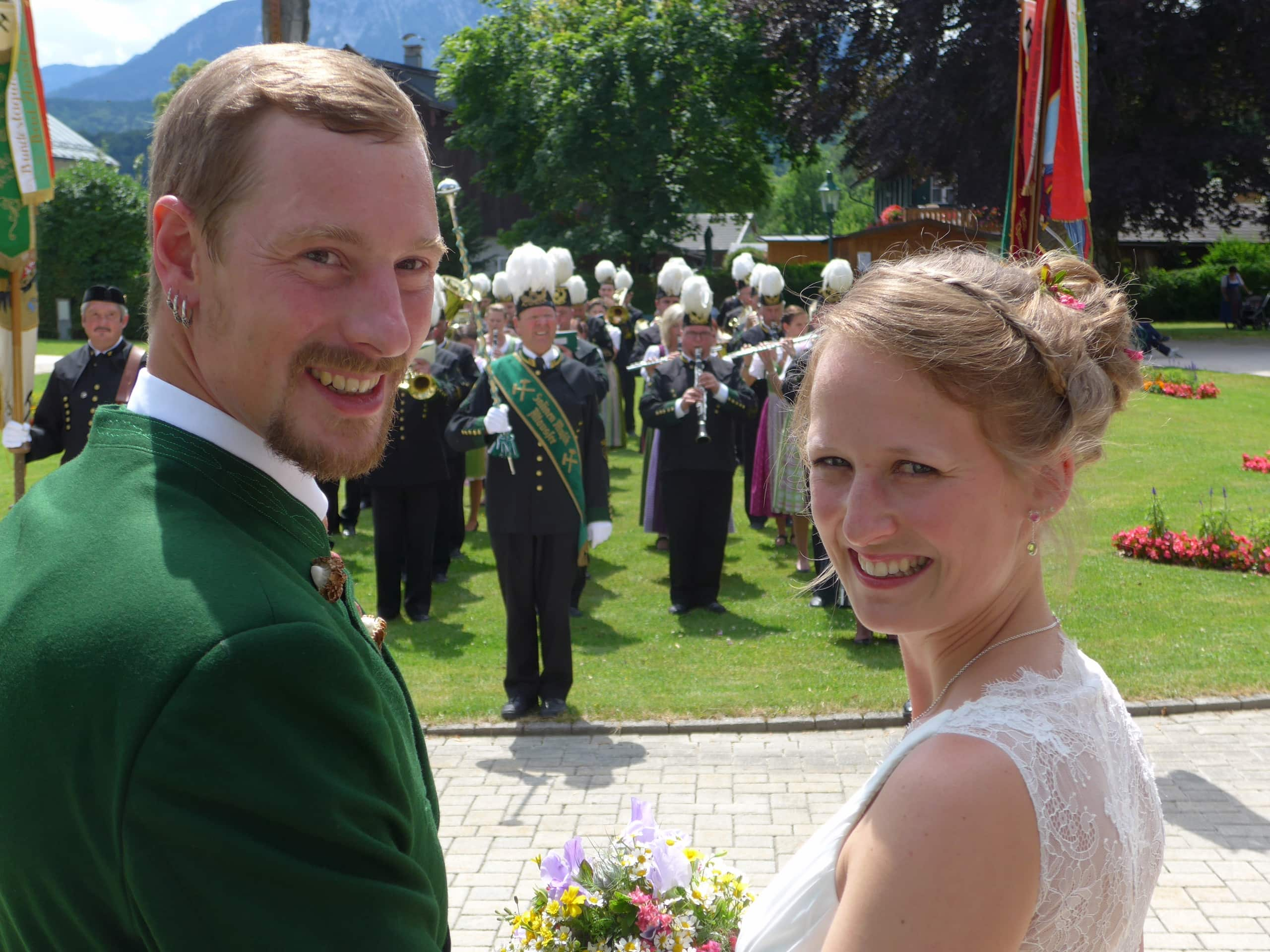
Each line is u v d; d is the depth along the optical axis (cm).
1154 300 3288
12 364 556
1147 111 2684
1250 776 488
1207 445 1273
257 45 112
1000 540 116
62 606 98
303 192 104
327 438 112
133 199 3484
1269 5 2450
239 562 102
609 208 3341
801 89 3238
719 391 745
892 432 112
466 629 742
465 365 937
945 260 124
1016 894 100
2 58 502
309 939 90
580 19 3469
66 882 95
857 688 600
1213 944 367
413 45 5209
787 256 3591
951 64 2605
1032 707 111
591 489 597
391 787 101
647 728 559
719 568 763
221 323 109
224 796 89
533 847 443
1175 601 729
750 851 436
